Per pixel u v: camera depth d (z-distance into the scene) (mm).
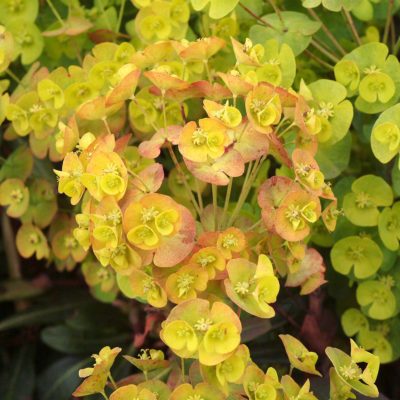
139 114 434
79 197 377
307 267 398
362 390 366
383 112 401
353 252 434
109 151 372
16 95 456
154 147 384
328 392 421
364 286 442
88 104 393
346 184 436
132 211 360
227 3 416
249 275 365
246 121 385
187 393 358
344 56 434
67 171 379
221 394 359
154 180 373
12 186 462
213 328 344
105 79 444
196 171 373
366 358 367
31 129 451
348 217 428
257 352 451
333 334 454
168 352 438
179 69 429
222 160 375
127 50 447
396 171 420
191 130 371
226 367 357
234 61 457
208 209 396
